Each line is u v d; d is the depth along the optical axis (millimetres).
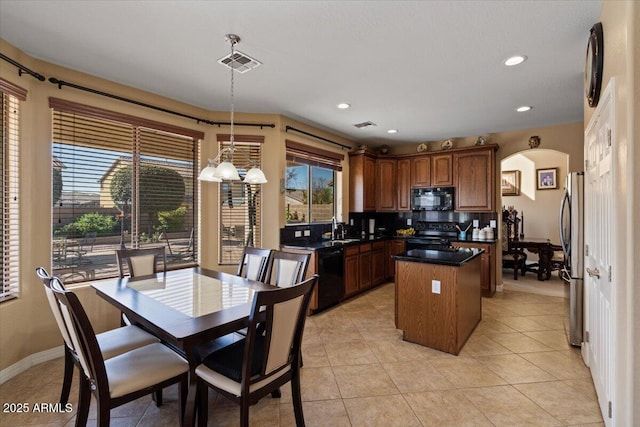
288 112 3963
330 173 5238
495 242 4793
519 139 4816
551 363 2613
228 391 1549
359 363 2623
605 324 1844
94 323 2902
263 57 2521
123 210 3152
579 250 2842
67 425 1858
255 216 4043
